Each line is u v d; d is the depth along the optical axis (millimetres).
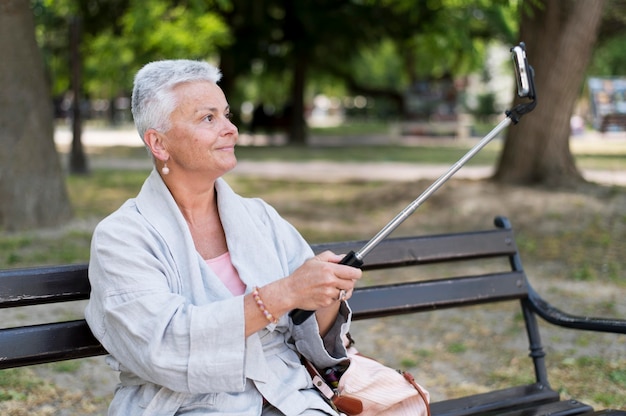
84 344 2354
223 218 2348
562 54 9922
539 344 3141
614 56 28031
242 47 22172
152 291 2096
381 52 29109
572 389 4109
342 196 11320
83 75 20828
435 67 30188
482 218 9039
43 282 2332
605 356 4629
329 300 2096
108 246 2148
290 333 2404
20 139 7828
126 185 12312
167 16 17688
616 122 24375
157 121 2234
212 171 2268
